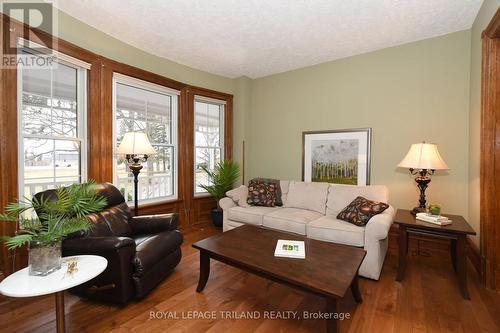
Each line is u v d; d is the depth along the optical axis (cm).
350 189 310
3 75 212
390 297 207
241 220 333
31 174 240
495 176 213
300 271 166
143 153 284
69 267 146
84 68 280
